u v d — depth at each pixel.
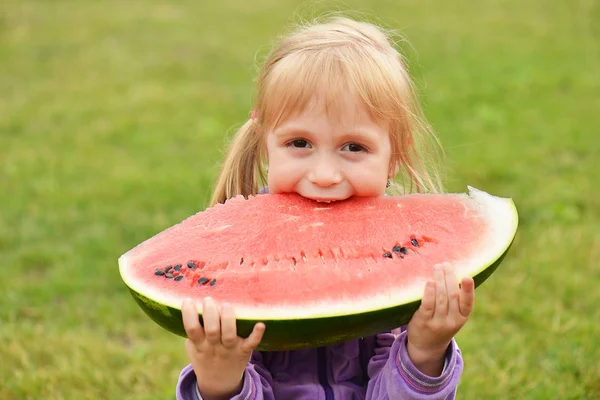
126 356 3.89
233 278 2.15
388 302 2.07
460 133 7.42
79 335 4.12
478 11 13.40
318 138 2.30
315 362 2.55
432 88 8.91
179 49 11.07
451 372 2.25
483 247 2.28
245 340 1.99
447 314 2.06
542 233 5.18
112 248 5.08
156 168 6.64
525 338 3.94
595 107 8.30
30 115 8.18
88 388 3.58
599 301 4.31
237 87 9.24
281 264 2.21
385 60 2.45
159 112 8.27
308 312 2.02
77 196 5.97
